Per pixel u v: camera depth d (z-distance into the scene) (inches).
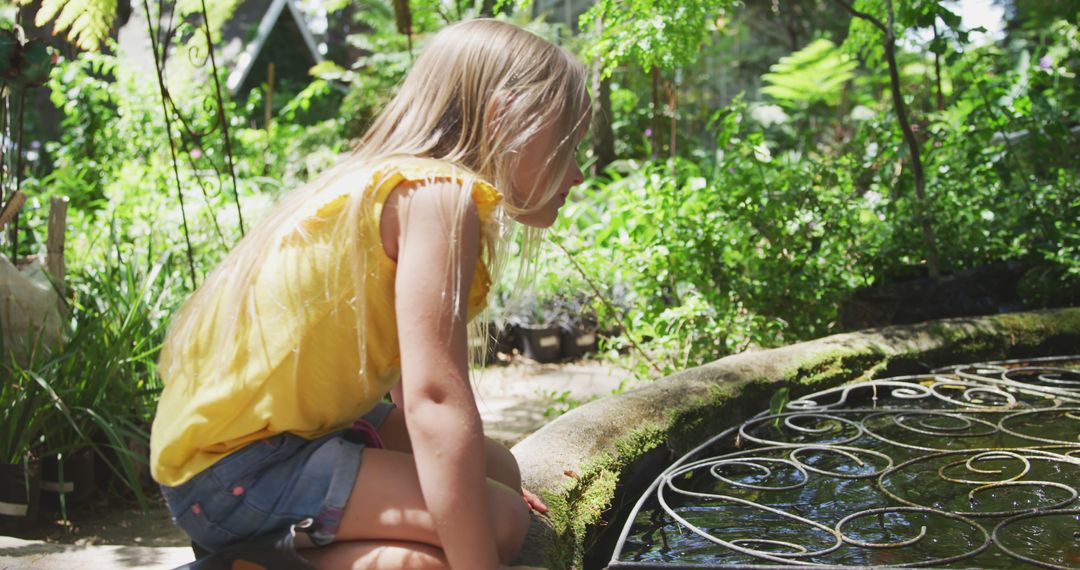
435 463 44.9
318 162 306.5
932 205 154.3
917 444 91.1
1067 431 92.4
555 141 52.7
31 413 104.8
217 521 49.4
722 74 567.5
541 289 173.9
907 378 113.5
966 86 178.4
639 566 59.3
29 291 112.7
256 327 48.4
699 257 149.6
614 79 402.0
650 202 153.9
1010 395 104.5
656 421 85.6
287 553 47.3
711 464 82.4
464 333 47.1
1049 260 150.4
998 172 161.6
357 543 48.4
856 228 160.9
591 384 184.5
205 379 49.2
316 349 48.3
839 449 87.3
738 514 74.1
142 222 223.3
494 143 51.5
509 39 53.1
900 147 156.9
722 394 96.0
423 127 52.3
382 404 62.9
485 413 161.3
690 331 146.1
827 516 72.9
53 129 390.9
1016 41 480.1
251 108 387.5
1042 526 68.3
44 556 86.9
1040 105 163.0
